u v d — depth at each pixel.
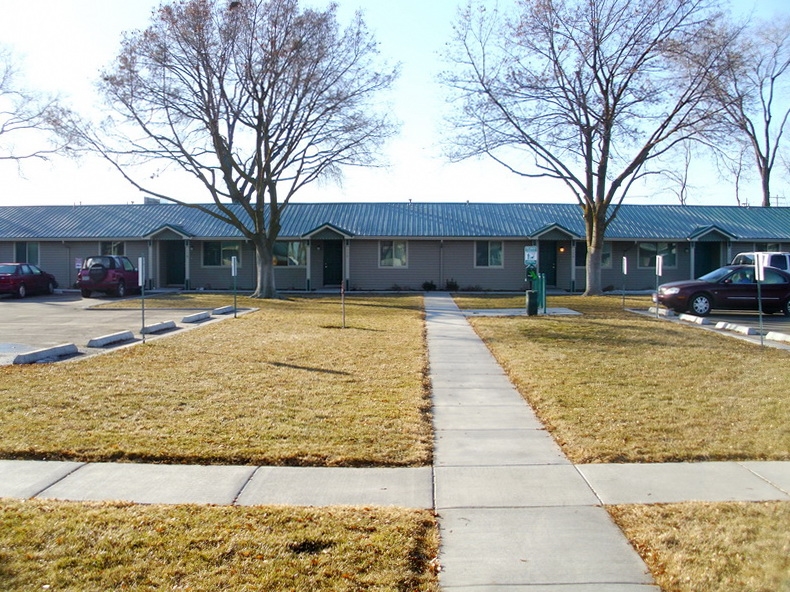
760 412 8.52
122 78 26.97
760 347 14.06
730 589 4.21
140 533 4.96
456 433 7.86
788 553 4.65
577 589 4.33
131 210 39.19
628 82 28.64
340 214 37.88
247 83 28.34
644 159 29.62
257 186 29.22
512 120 29.28
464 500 5.82
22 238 35.84
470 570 4.58
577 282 36.25
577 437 7.54
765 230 36.44
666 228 36.41
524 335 15.96
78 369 11.23
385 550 4.76
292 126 29.22
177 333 16.27
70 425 7.82
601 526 5.28
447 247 35.75
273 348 13.81
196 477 6.32
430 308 24.25
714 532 5.02
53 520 5.18
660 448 7.11
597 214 30.52
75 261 36.22
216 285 36.19
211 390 9.73
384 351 13.55
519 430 7.99
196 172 28.59
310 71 28.41
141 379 10.46
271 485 6.14
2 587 4.18
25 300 27.94
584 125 29.23
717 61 27.92
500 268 35.84
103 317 20.70
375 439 7.41
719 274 21.34
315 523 5.20
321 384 10.23
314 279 36.25
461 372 11.60
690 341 14.93
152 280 35.75
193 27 26.78
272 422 8.03
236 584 4.27
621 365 11.89
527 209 38.72
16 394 9.30
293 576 4.38
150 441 7.25
